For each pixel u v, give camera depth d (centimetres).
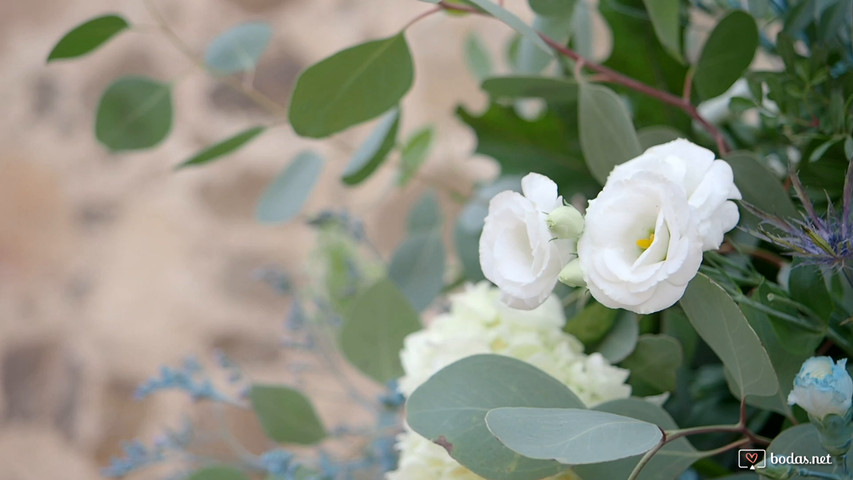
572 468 56
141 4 147
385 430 76
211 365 139
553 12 66
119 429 141
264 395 73
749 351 53
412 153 92
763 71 64
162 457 83
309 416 73
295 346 89
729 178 52
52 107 151
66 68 150
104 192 148
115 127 77
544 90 69
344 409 132
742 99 63
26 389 146
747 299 56
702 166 52
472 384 57
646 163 52
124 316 144
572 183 78
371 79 63
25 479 144
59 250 148
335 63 61
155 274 144
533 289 52
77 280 147
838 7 63
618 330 65
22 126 151
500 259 53
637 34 72
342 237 94
